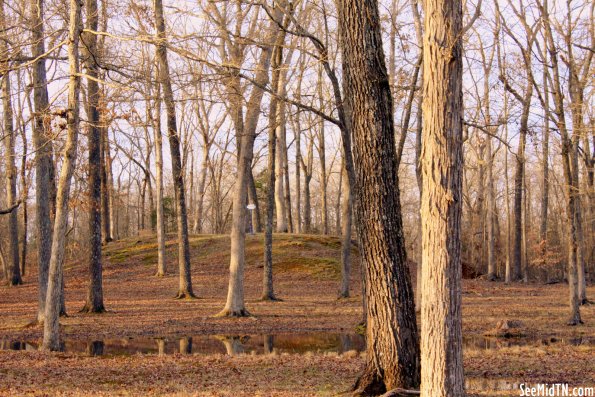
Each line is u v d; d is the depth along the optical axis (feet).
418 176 63.82
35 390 32.30
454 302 21.85
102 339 56.85
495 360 39.86
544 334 56.59
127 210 205.57
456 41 21.68
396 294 27.84
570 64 60.03
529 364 38.19
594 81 63.31
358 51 28.48
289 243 130.72
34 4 56.13
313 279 110.42
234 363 40.75
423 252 22.33
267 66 58.75
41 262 63.36
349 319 67.67
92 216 73.36
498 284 111.86
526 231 157.38
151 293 95.45
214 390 31.96
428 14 22.04
